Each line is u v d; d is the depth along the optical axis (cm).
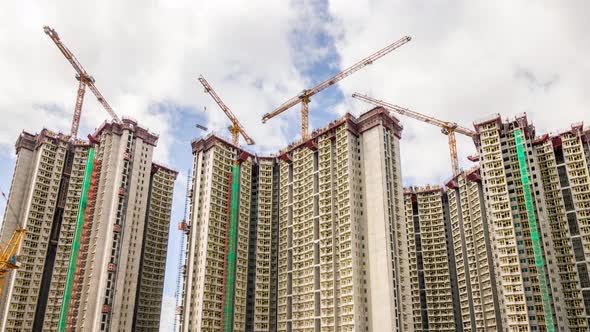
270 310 18662
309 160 19275
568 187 16700
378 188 16488
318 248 17525
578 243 15838
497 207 16812
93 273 17962
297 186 19512
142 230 19462
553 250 16012
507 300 15512
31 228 19575
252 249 19912
